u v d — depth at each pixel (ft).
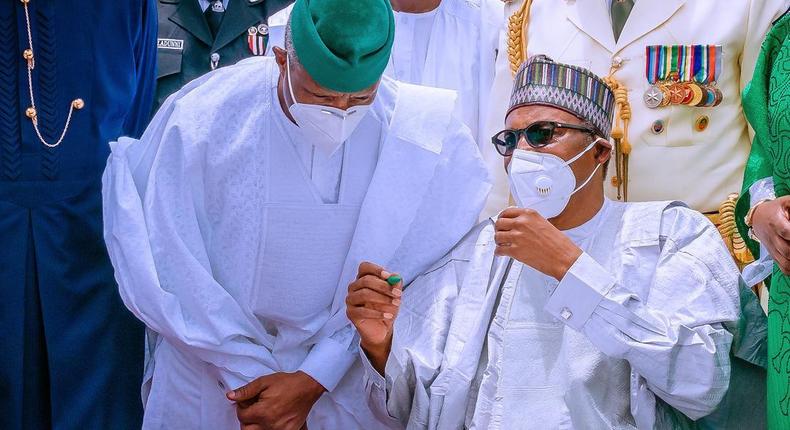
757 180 9.59
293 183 10.22
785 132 8.80
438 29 13.30
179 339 9.91
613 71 11.61
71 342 10.99
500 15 13.44
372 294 9.60
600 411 9.41
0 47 10.87
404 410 10.11
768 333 9.13
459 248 10.65
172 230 10.04
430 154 10.50
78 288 11.05
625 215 10.02
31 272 10.87
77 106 11.09
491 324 9.95
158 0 14.88
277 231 10.25
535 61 9.91
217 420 10.40
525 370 9.62
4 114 10.84
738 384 9.55
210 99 10.34
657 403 9.48
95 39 11.21
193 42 14.80
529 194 9.75
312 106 9.53
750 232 9.54
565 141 9.66
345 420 10.64
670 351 8.99
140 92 12.12
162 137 10.24
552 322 9.75
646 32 11.51
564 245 9.27
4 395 10.75
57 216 10.94
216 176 10.23
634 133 11.45
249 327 10.36
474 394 9.84
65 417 10.96
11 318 10.73
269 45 12.96
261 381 10.12
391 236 10.37
